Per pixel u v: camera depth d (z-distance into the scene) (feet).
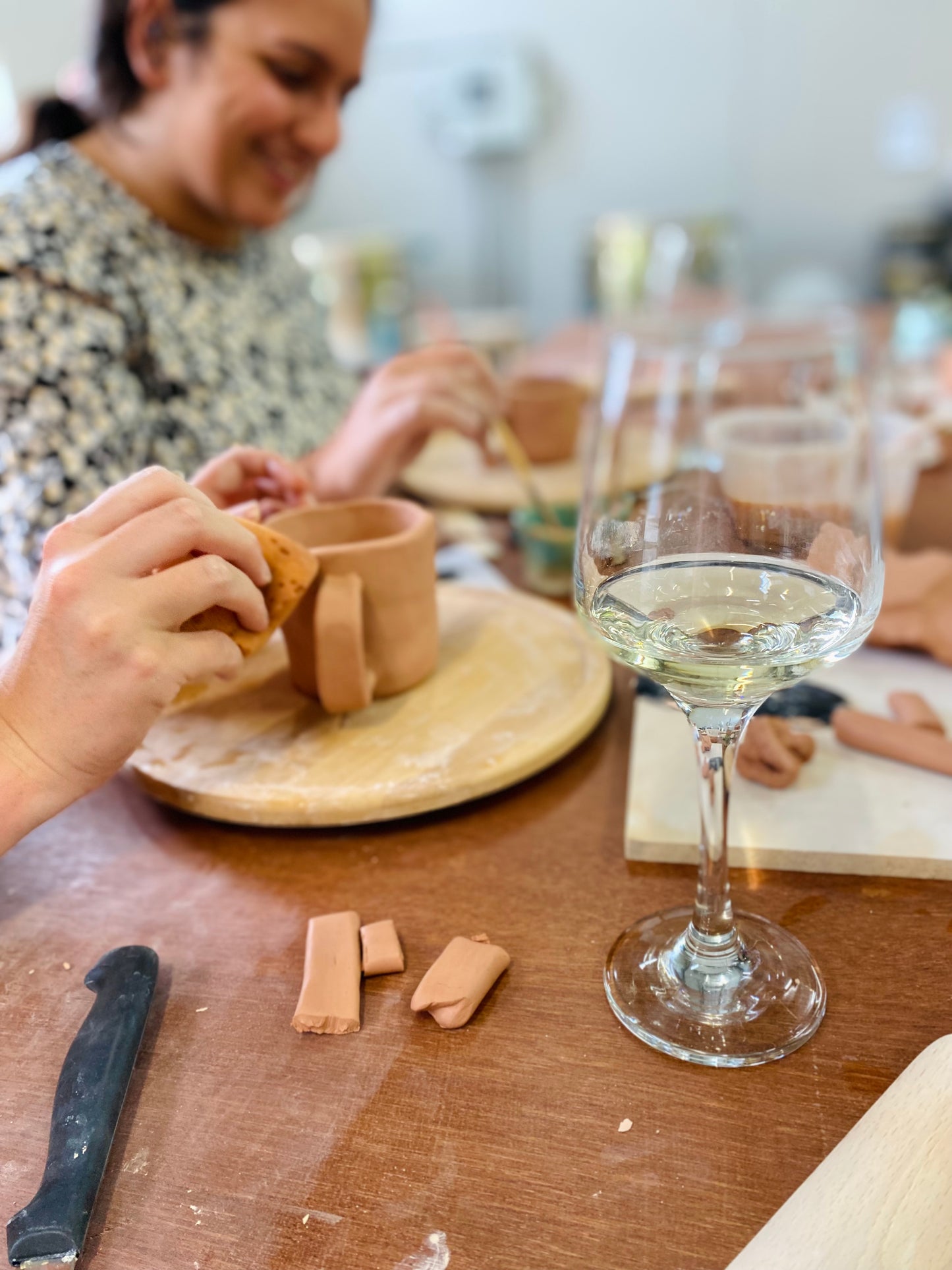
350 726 2.31
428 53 13.24
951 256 11.11
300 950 1.73
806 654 1.39
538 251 14.11
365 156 14.15
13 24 13.50
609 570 1.47
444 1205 1.25
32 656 1.72
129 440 3.42
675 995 1.55
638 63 12.64
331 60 3.61
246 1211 1.26
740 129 12.62
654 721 2.36
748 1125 1.33
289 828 2.09
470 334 6.73
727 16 12.08
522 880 1.89
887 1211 1.11
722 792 1.55
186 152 3.74
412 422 3.59
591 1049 1.48
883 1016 1.50
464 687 2.46
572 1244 1.19
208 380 4.04
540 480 4.20
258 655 2.71
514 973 1.65
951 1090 1.26
